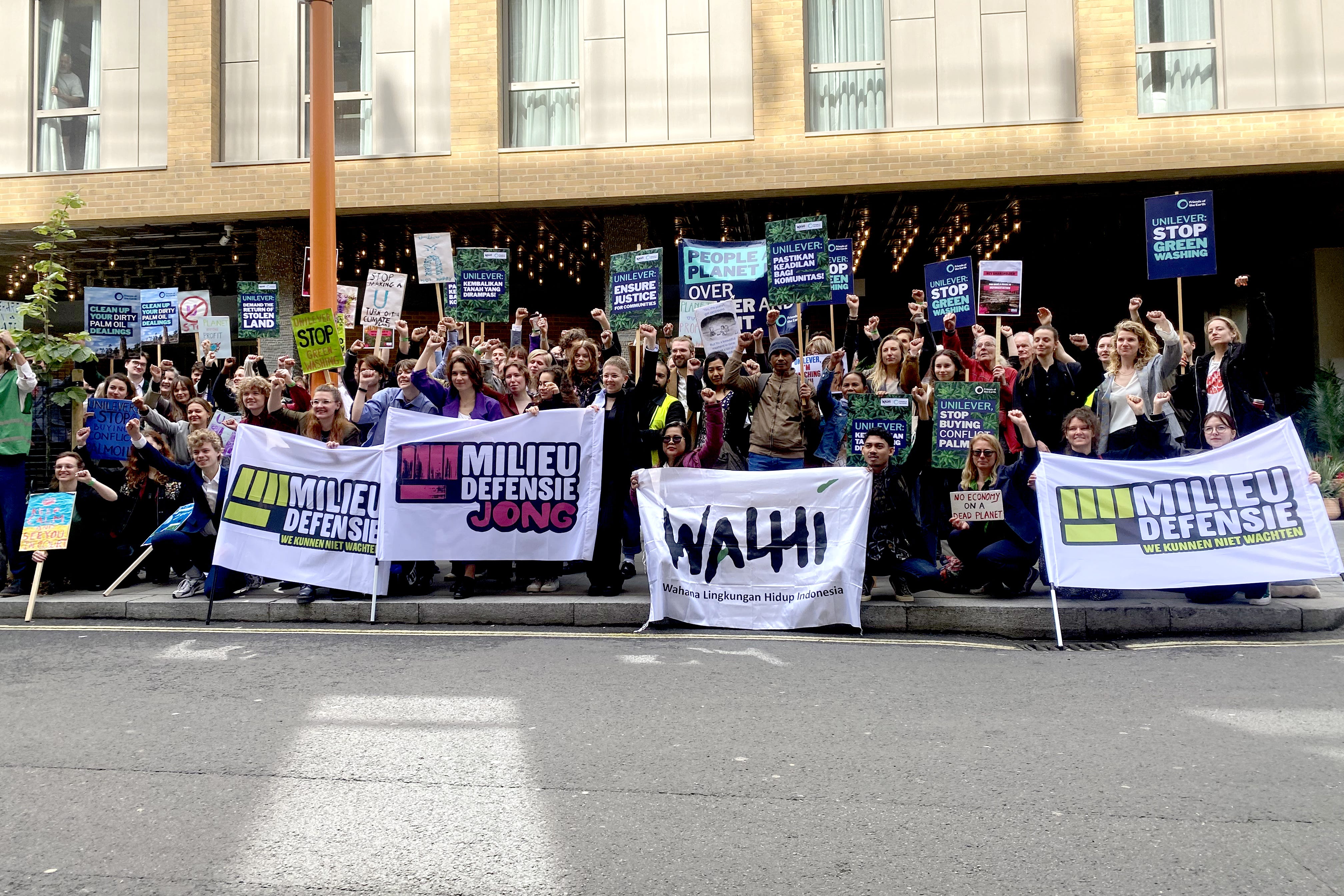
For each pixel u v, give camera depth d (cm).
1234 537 695
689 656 627
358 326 2284
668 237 1923
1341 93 1455
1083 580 693
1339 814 368
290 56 1684
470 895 312
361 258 2108
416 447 775
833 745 449
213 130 1673
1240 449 705
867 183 1527
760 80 1553
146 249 1923
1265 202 1673
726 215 1753
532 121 1638
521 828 361
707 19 1578
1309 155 1442
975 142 1504
